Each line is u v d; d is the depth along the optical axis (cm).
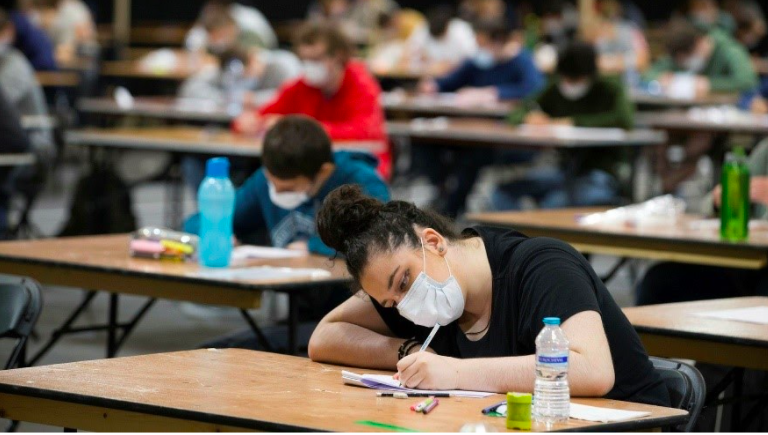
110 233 793
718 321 324
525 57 1149
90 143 771
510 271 271
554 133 865
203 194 400
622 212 523
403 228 267
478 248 277
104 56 1717
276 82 1041
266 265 408
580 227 491
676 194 1048
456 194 1001
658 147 1045
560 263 266
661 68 1323
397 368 269
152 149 751
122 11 1836
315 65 725
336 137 713
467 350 277
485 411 232
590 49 924
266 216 452
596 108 923
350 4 1683
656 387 268
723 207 457
